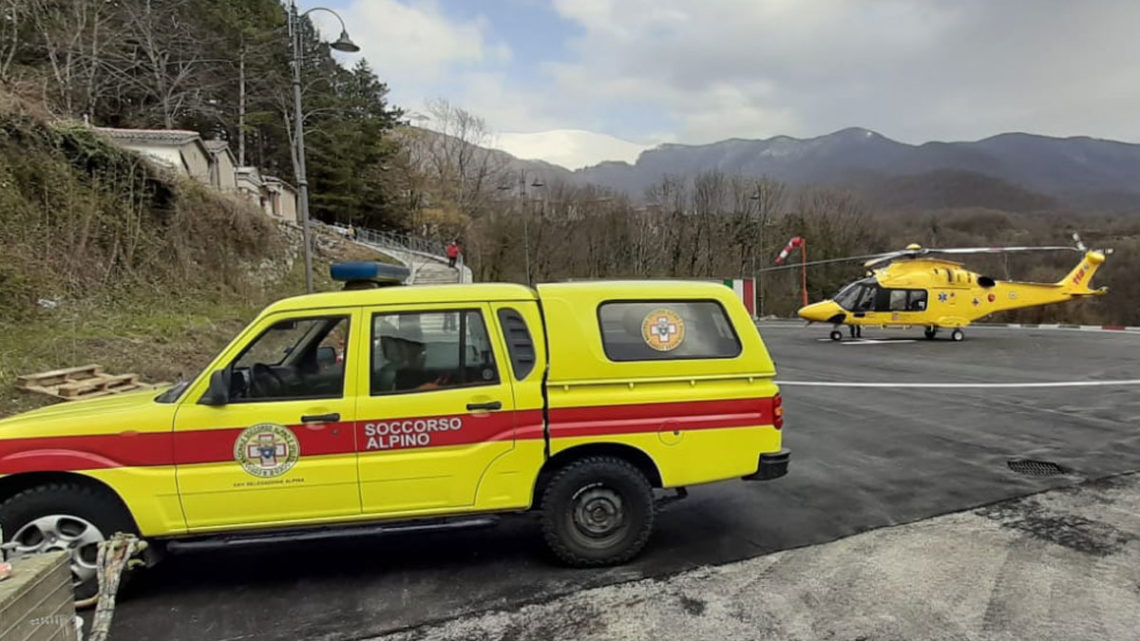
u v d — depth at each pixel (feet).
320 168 157.48
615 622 10.30
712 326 12.85
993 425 24.58
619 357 12.21
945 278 61.31
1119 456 19.92
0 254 35.99
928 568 12.12
